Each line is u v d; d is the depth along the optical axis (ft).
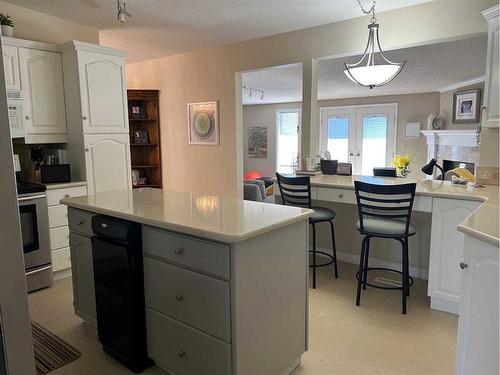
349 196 10.57
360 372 6.81
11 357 2.86
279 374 6.45
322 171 13.23
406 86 24.48
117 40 15.37
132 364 6.82
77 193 11.77
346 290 10.35
